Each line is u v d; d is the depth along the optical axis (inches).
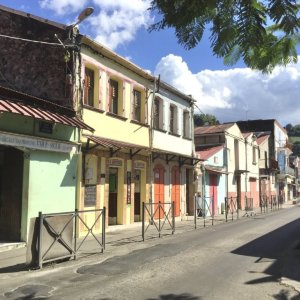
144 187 860.6
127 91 803.4
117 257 457.4
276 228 778.8
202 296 301.9
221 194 1337.4
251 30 130.3
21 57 652.7
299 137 3870.6
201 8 133.3
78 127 589.3
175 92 1011.3
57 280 348.5
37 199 561.3
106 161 722.2
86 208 663.1
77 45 650.2
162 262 430.3
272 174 2199.8
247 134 1720.0
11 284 334.6
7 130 516.4
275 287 331.3
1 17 655.1
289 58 164.1
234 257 463.2
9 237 551.5
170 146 984.9
